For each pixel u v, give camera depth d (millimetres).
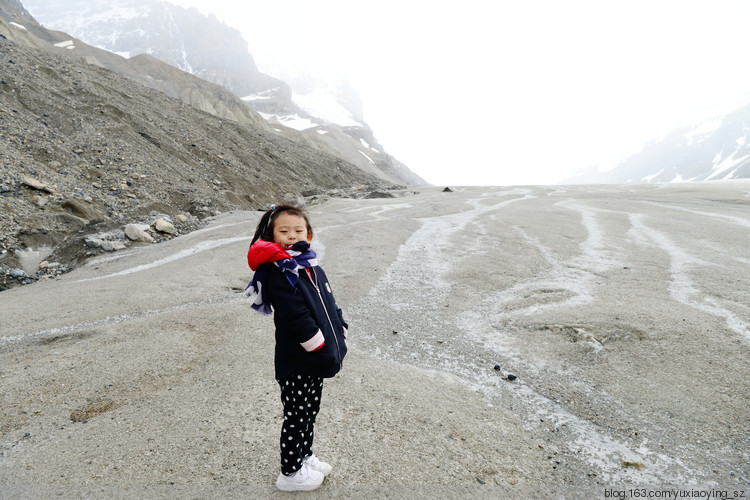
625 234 10727
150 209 15539
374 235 11195
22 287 8555
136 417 3180
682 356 3928
